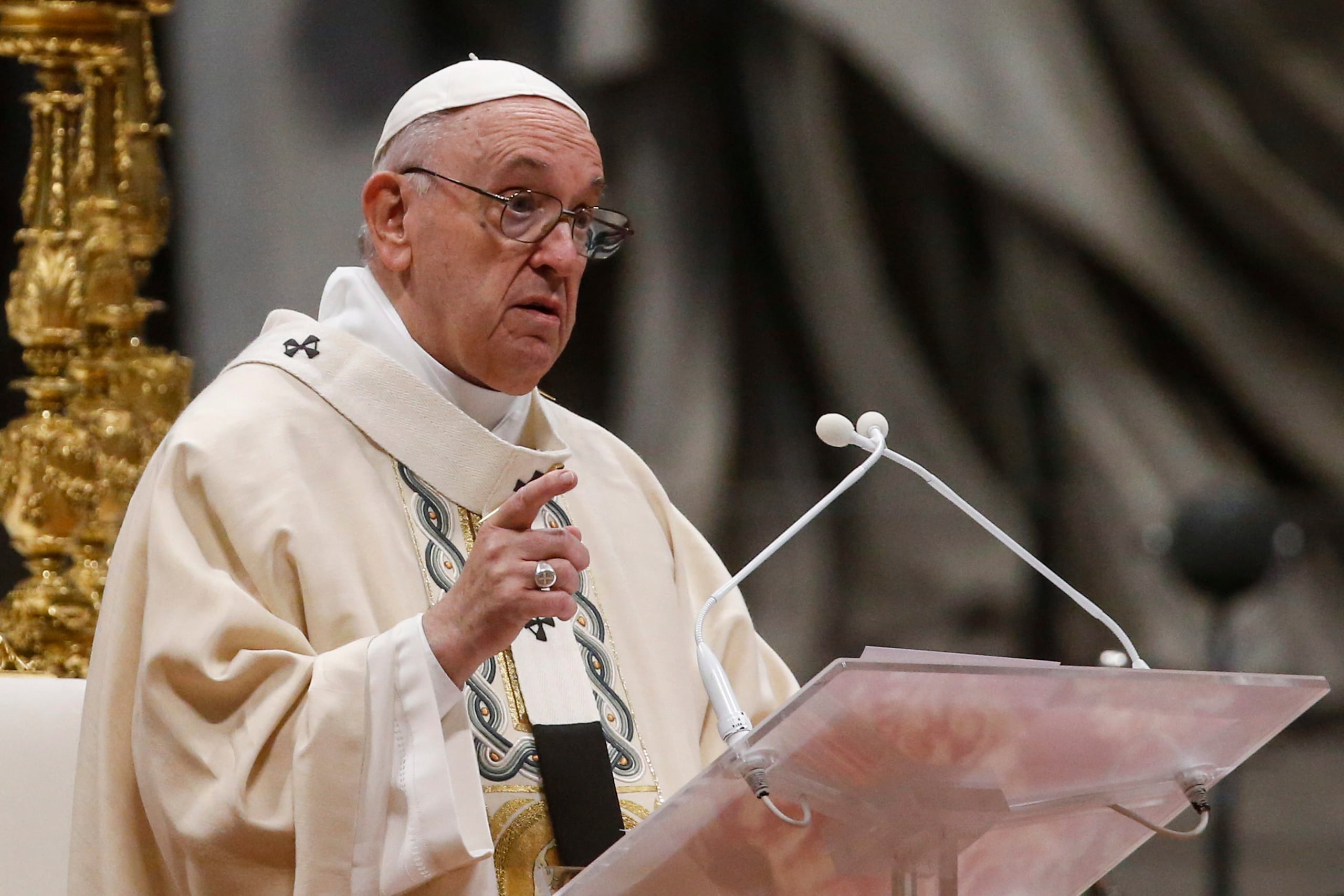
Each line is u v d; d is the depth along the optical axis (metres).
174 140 24.84
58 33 12.84
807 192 30.72
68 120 13.01
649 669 9.91
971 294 31.03
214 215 24.92
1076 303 31.03
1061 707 6.65
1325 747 29.06
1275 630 29.62
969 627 30.06
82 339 12.69
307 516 8.93
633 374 30.28
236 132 25.02
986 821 7.27
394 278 9.73
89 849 8.58
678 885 7.06
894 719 6.38
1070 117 30.88
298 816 7.92
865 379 30.70
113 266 12.80
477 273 9.38
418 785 7.94
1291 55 30.55
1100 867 8.34
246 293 25.00
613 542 10.30
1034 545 30.27
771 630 29.89
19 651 12.09
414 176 9.52
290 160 25.12
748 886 7.20
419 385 9.54
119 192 13.03
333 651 8.27
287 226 25.11
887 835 7.14
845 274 30.80
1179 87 30.70
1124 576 30.17
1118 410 30.84
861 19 30.67
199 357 24.80
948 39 30.89
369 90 25.59
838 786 6.72
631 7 29.70
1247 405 30.88
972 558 30.17
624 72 29.89
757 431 30.50
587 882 6.79
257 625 8.37
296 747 8.02
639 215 30.36
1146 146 31.02
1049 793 7.26
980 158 30.86
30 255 12.77
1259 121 30.70
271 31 25.23
